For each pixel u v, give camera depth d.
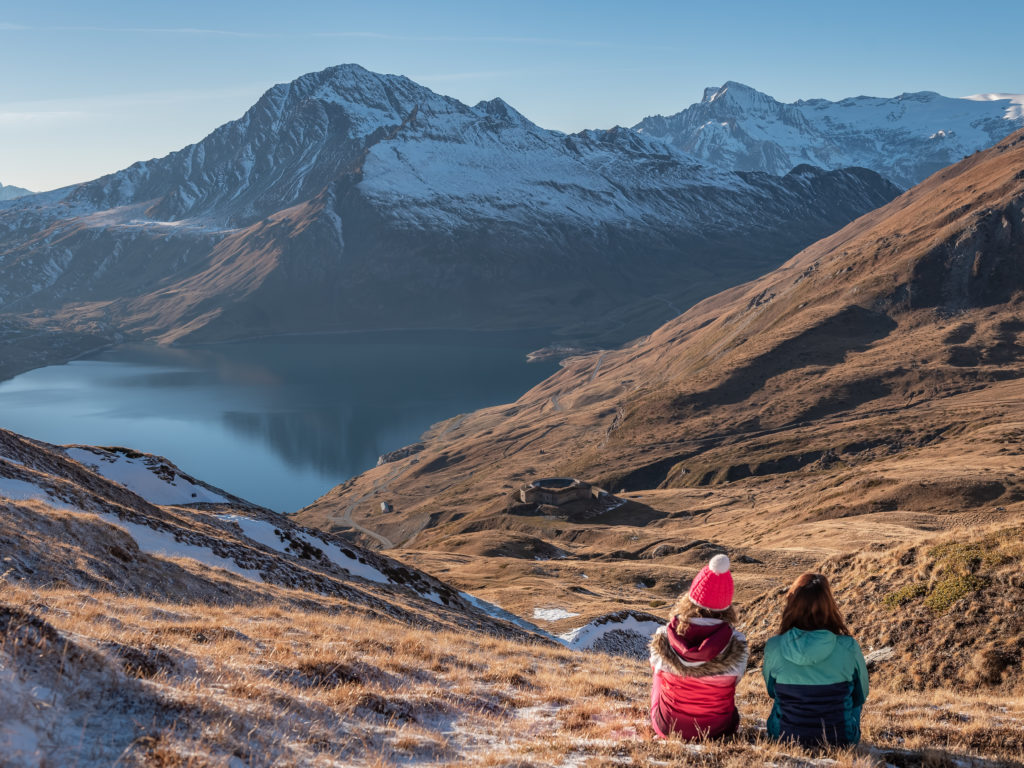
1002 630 17.64
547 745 7.03
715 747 6.46
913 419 197.12
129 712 5.31
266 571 33.94
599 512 165.62
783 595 25.12
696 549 105.06
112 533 23.78
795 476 180.75
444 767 6.12
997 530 20.66
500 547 115.94
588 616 51.25
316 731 6.39
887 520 100.50
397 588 48.31
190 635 10.41
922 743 8.13
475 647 17.59
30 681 5.01
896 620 19.75
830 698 6.51
